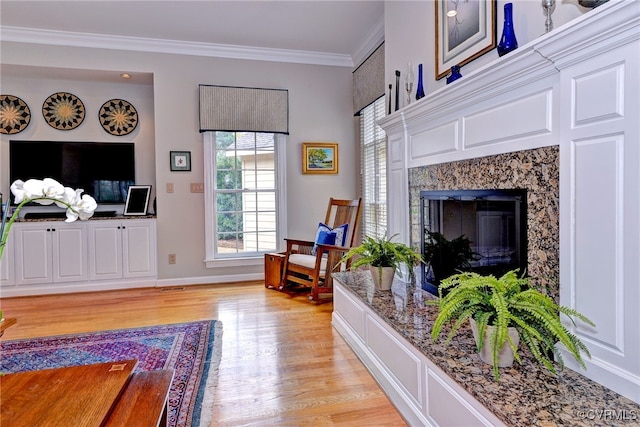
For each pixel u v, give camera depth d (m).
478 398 1.20
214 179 4.41
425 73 2.54
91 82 4.45
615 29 1.14
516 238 1.68
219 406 1.81
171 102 4.24
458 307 1.44
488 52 1.93
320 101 4.67
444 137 2.21
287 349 2.47
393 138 2.89
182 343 2.57
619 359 1.20
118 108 4.54
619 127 1.17
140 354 2.39
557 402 1.16
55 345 2.55
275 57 4.50
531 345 1.28
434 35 2.44
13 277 3.84
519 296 1.35
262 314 3.20
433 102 2.17
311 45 4.32
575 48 1.28
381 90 3.80
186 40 4.15
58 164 4.31
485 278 1.42
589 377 1.29
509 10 1.69
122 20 3.66
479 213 1.94
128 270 4.17
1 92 4.19
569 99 1.34
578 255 1.33
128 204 4.39
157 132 4.21
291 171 4.60
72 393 1.14
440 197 2.28
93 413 1.04
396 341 1.81
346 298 2.61
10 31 3.79
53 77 4.26
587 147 1.28
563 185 1.38
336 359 2.32
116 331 2.81
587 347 1.31
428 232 2.45
